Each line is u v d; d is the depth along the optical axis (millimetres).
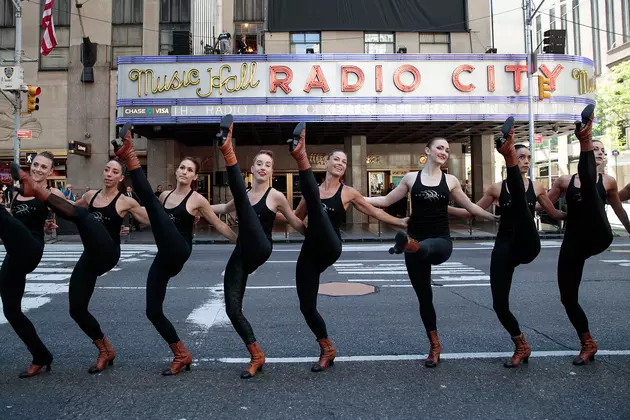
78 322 4301
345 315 6473
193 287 8453
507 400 3744
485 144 23828
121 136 3779
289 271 10188
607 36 38406
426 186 4469
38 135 23891
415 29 22766
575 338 5387
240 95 18703
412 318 6312
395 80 18938
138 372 4402
